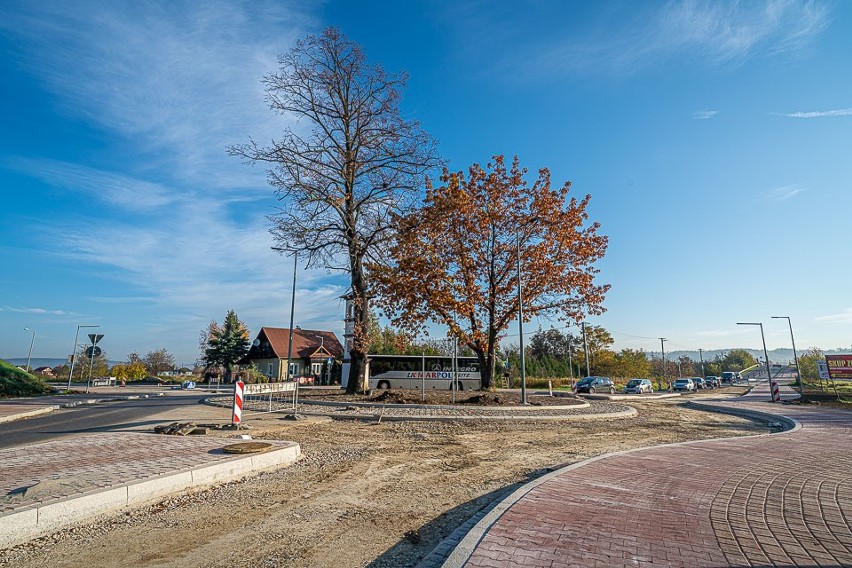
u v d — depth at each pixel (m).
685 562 4.30
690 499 6.33
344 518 5.80
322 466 8.79
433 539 5.15
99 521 5.56
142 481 6.40
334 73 23.41
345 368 38.94
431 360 34.12
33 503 5.30
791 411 21.12
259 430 12.71
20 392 31.17
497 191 27.84
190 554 4.66
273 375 60.56
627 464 8.59
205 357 66.62
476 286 26.72
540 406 20.33
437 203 24.31
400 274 24.91
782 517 5.64
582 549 4.54
